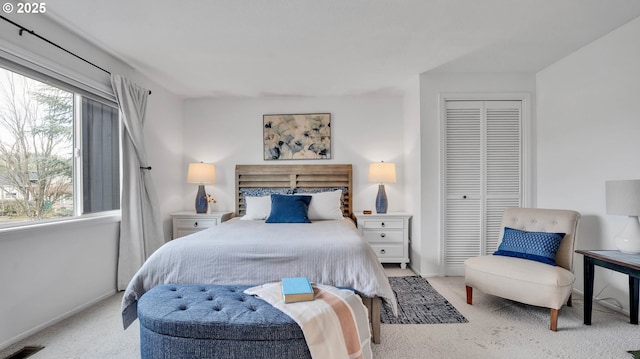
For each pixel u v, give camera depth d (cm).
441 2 199
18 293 193
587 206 267
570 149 286
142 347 153
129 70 301
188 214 367
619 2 202
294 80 344
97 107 264
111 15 210
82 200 248
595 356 176
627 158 232
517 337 198
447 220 335
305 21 220
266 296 163
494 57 289
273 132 409
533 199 329
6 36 184
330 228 270
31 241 201
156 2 195
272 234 236
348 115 408
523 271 218
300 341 142
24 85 206
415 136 349
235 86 363
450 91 332
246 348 141
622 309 234
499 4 203
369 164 405
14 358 175
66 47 228
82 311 239
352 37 245
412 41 254
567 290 210
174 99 390
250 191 391
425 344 191
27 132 209
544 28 236
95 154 262
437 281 315
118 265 278
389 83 360
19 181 204
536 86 331
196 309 151
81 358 176
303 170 401
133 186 286
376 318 192
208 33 237
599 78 254
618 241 212
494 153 334
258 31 234
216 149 414
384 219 361
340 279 194
